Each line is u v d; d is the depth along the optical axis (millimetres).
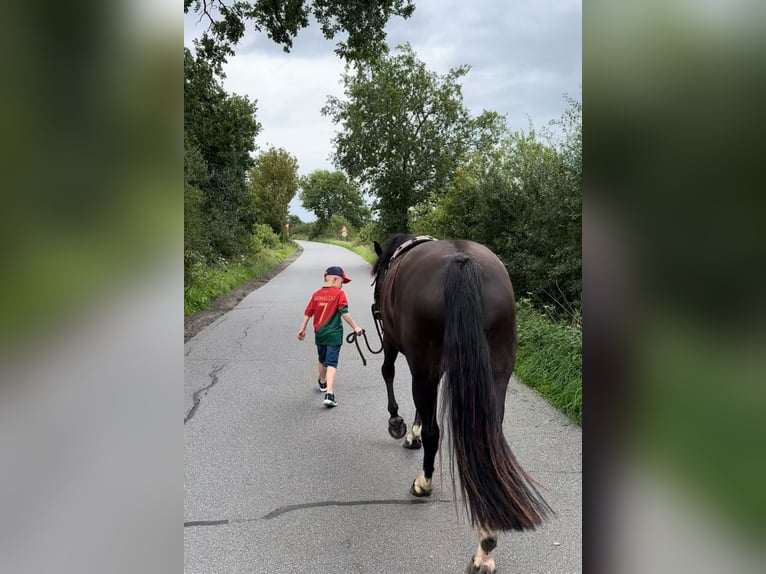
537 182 8922
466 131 21188
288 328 9234
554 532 2904
